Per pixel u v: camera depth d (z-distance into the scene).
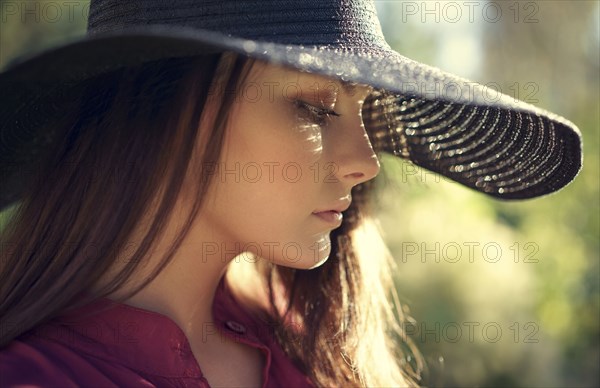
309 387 3.53
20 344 2.72
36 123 3.02
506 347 8.26
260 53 2.34
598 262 10.60
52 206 2.92
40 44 10.48
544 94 13.30
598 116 12.24
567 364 10.00
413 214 8.38
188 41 2.27
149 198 2.84
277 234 2.93
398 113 3.69
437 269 8.19
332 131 2.98
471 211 9.12
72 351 2.74
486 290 8.26
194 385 2.92
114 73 2.87
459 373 7.98
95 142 2.89
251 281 3.86
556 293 10.12
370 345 3.82
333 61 2.50
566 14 13.30
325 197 2.98
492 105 2.78
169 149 2.83
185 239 3.03
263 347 3.37
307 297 3.78
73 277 2.79
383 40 2.95
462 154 3.67
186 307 3.12
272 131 2.83
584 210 10.85
